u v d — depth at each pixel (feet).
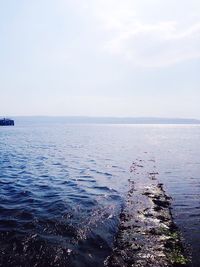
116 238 38.27
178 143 213.87
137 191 64.23
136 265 31.35
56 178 79.20
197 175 83.56
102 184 72.13
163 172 88.79
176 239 37.81
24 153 137.39
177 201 56.03
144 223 43.60
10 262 31.53
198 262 32.09
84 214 47.37
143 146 186.29
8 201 54.80
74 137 277.85
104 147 177.58
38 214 47.01
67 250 34.37
